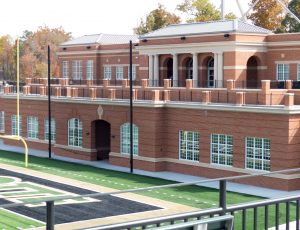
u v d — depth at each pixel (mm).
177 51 51625
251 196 32656
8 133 60938
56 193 33844
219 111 38719
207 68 50688
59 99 51875
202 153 40094
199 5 95938
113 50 64250
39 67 126562
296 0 80938
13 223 25688
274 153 35344
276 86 45125
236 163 37719
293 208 27141
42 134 55875
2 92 63156
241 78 47594
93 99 47906
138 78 60344
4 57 131750
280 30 81000
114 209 28875
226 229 8008
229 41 47094
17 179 39094
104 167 45125
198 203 30500
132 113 44031
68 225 25031
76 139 50625
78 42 69625
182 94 42875
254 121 36500
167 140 42812
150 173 41906
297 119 35000
